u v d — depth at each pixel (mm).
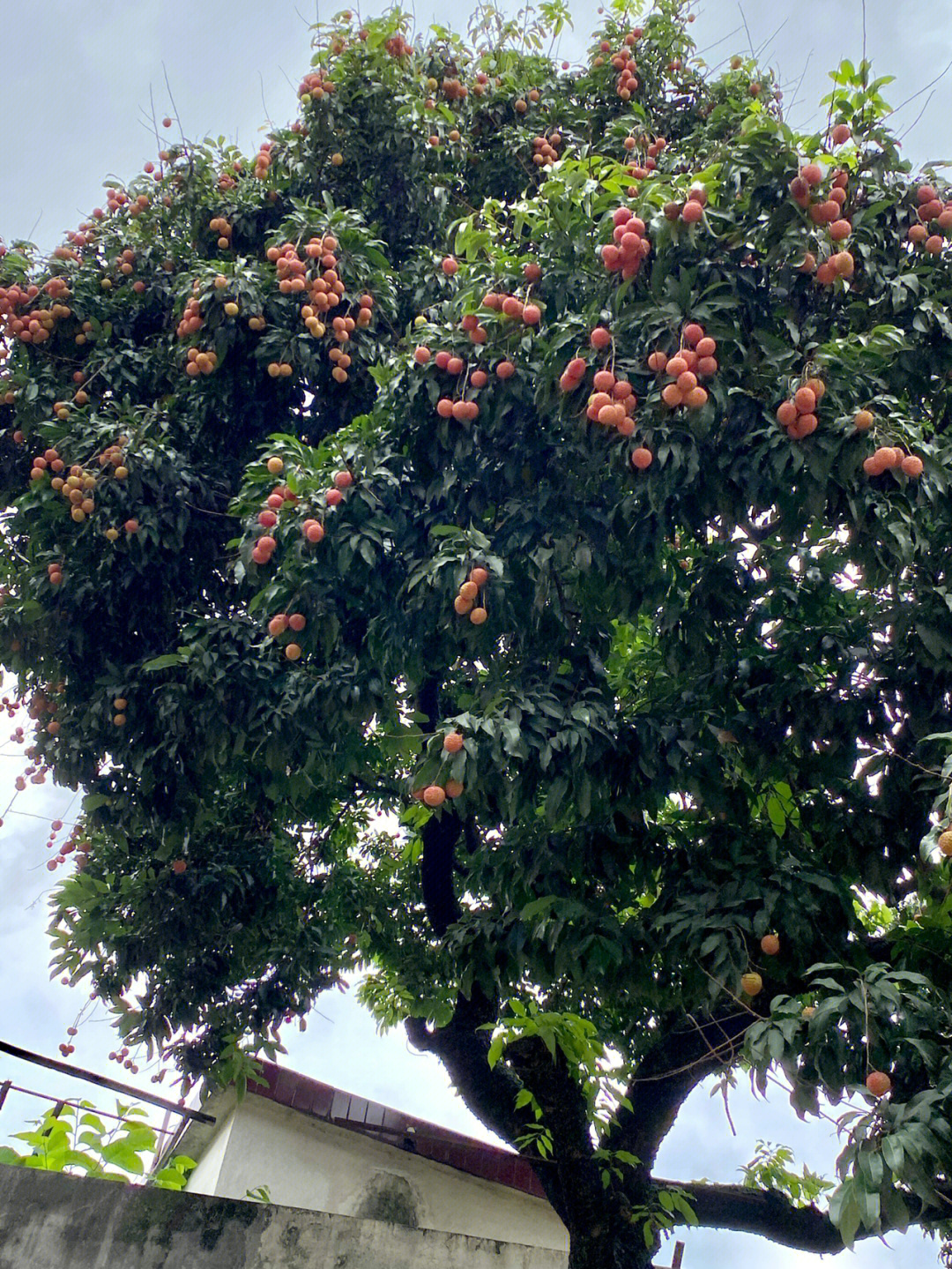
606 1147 5953
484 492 5188
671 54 8234
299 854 8000
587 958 4453
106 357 7207
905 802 4547
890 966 4449
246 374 6648
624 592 5027
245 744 6180
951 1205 3627
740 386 4305
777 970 4336
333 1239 3955
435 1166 8195
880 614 4539
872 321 4645
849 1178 3004
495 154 7902
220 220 7375
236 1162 7703
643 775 4672
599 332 4344
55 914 7117
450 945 5027
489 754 4348
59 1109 4281
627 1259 5457
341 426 6809
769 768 4676
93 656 6594
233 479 7059
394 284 7102
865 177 4637
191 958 7098
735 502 4391
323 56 7551
